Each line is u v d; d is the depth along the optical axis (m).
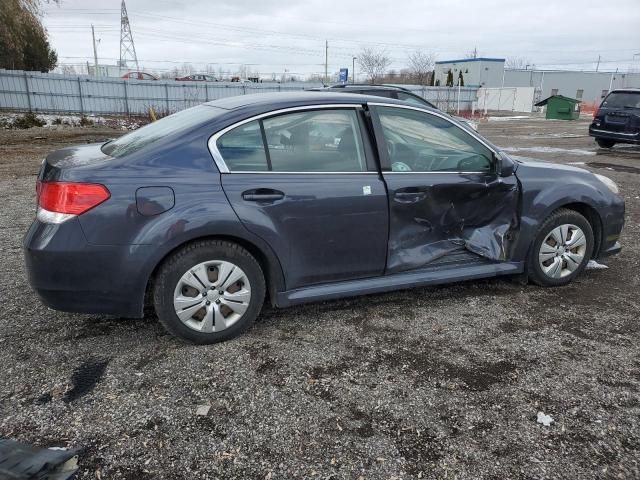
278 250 3.34
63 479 2.09
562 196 4.14
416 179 3.70
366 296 4.14
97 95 29.19
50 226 2.95
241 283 3.33
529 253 4.18
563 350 3.31
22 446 2.26
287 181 3.34
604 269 4.82
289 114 3.43
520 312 3.87
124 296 3.05
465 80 54.38
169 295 3.15
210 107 3.61
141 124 24.52
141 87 30.06
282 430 2.54
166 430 2.52
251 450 2.40
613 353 3.27
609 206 4.41
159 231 3.02
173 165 3.13
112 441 2.44
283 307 3.67
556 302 4.05
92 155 3.34
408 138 3.76
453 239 4.02
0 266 4.68
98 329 3.52
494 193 3.98
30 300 3.96
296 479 2.23
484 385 2.92
